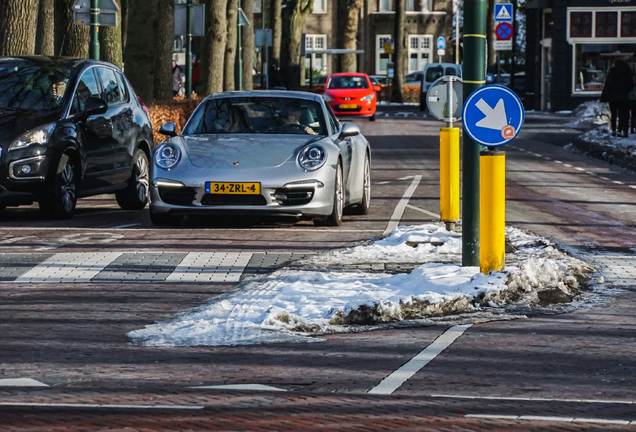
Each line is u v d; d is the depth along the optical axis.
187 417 5.70
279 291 9.45
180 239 13.20
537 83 58.34
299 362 7.14
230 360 7.20
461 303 9.00
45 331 8.15
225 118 15.12
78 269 10.96
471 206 10.21
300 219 15.31
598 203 17.86
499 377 6.70
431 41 94.00
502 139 9.60
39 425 5.54
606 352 7.44
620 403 6.04
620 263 11.54
